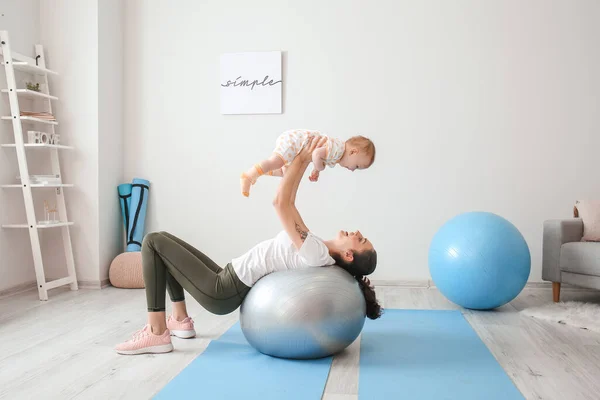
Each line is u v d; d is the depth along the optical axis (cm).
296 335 247
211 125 489
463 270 360
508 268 357
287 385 226
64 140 462
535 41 454
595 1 446
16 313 362
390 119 468
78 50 459
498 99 457
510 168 457
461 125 461
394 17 466
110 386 226
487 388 226
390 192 469
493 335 313
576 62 450
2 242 418
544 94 454
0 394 217
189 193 493
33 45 453
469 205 462
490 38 457
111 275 461
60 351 276
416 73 464
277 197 258
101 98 463
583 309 370
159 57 493
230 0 485
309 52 475
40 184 418
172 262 266
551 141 454
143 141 496
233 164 487
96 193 460
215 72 488
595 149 449
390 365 256
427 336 308
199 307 385
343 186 473
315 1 474
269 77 478
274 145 482
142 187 486
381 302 407
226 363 254
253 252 267
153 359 262
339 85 473
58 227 464
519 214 457
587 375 243
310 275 254
